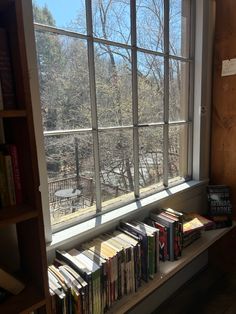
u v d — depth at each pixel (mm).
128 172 1604
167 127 1812
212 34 1962
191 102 1997
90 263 1122
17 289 906
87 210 1414
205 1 1850
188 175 2086
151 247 1328
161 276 1360
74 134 1309
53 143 1238
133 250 1260
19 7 745
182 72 1920
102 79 1408
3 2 748
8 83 807
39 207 840
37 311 930
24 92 781
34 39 1053
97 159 1411
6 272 889
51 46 1189
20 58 766
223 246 2117
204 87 1962
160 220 1514
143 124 1648
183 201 1905
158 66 1706
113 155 1512
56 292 978
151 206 1632
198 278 2117
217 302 1850
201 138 2010
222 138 2031
